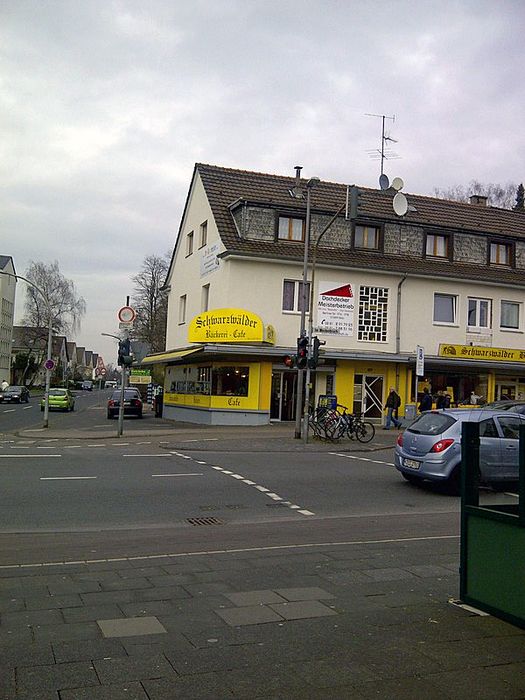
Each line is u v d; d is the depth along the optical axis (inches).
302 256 1192.2
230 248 1165.1
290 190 1330.0
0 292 4106.8
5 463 659.4
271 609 230.2
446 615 224.1
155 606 232.8
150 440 939.3
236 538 362.0
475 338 1327.5
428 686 168.7
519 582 212.4
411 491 550.3
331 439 939.3
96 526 396.8
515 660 185.2
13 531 377.1
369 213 1302.9
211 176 1317.7
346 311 1227.9
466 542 237.5
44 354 3769.7
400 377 1270.9
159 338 2652.6
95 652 187.9
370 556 315.3
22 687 165.0
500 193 2564.0
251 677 172.7
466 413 551.2
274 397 1218.6
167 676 172.4
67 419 1509.6
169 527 397.4
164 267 2800.2
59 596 244.2
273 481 582.2
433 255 1359.5
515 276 1378.0
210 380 1223.5
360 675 174.7
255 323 1141.1
